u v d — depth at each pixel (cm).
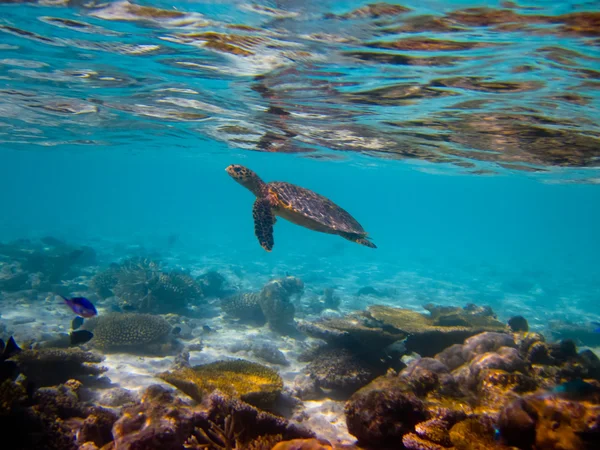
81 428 551
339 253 4928
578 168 1864
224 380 668
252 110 1437
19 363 757
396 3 593
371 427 506
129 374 941
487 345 831
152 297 1538
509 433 440
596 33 617
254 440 500
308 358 1154
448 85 940
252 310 1584
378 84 995
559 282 3738
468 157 1920
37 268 2020
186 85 1215
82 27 834
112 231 5538
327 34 732
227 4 662
